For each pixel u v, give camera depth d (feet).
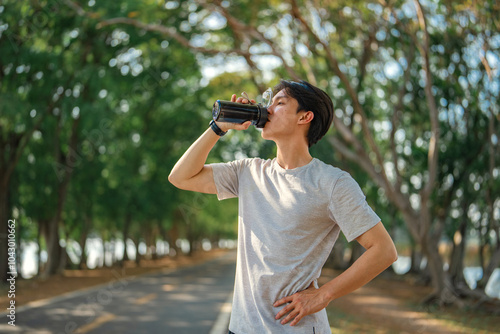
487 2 31.71
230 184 7.52
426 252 48.29
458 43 40.29
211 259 193.88
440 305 48.34
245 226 7.04
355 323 35.68
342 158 66.08
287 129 6.95
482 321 41.27
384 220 86.99
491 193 52.37
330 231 6.82
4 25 46.91
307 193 6.62
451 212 63.31
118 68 62.23
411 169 60.95
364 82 55.93
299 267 6.62
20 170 66.28
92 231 133.59
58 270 85.81
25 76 53.57
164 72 68.13
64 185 77.46
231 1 46.14
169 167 96.07
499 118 42.98
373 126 65.10
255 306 6.79
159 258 184.96
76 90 61.16
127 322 31.60
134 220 113.80
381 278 96.63
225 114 6.92
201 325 30.86
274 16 47.24
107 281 72.64
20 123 52.42
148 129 95.81
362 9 42.52
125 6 49.96
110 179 90.84
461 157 51.52
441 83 46.57
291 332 6.50
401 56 46.91
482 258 60.39
